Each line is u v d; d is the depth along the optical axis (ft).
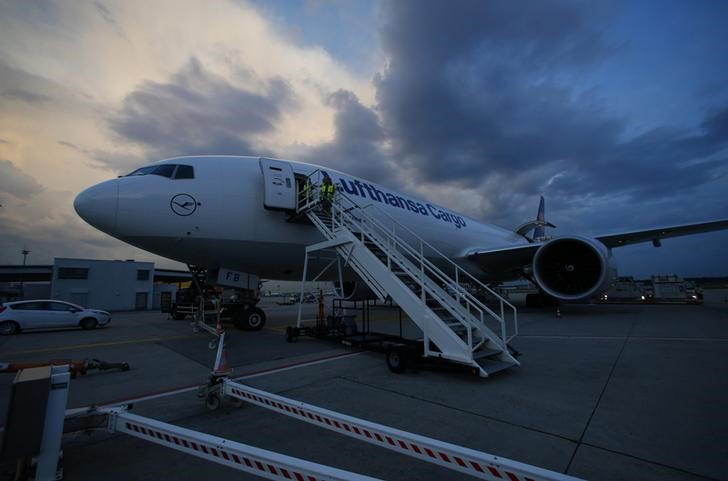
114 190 28.68
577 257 44.50
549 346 26.12
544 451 10.11
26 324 41.63
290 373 19.13
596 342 27.35
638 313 50.55
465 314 21.49
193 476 9.04
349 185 39.32
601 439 10.83
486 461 7.40
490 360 20.10
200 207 30.58
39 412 8.41
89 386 17.29
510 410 13.41
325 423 10.27
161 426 9.41
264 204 32.60
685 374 17.84
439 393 15.56
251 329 36.94
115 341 32.99
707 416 12.46
